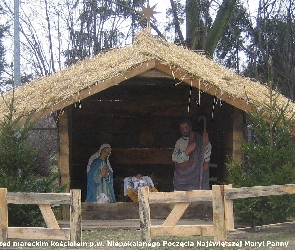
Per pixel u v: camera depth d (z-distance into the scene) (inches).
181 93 489.7
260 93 396.8
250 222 345.1
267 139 346.6
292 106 410.3
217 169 482.0
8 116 335.0
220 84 353.4
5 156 327.0
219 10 946.7
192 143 424.8
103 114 493.0
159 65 339.3
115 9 1291.8
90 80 345.7
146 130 498.9
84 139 493.4
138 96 490.9
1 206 289.9
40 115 338.0
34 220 328.5
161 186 499.2
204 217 372.8
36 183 334.0
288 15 1060.5
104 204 373.1
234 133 373.1
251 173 346.0
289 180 331.6
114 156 499.2
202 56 487.2
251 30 1104.8
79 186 490.3
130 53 383.2
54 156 850.8
